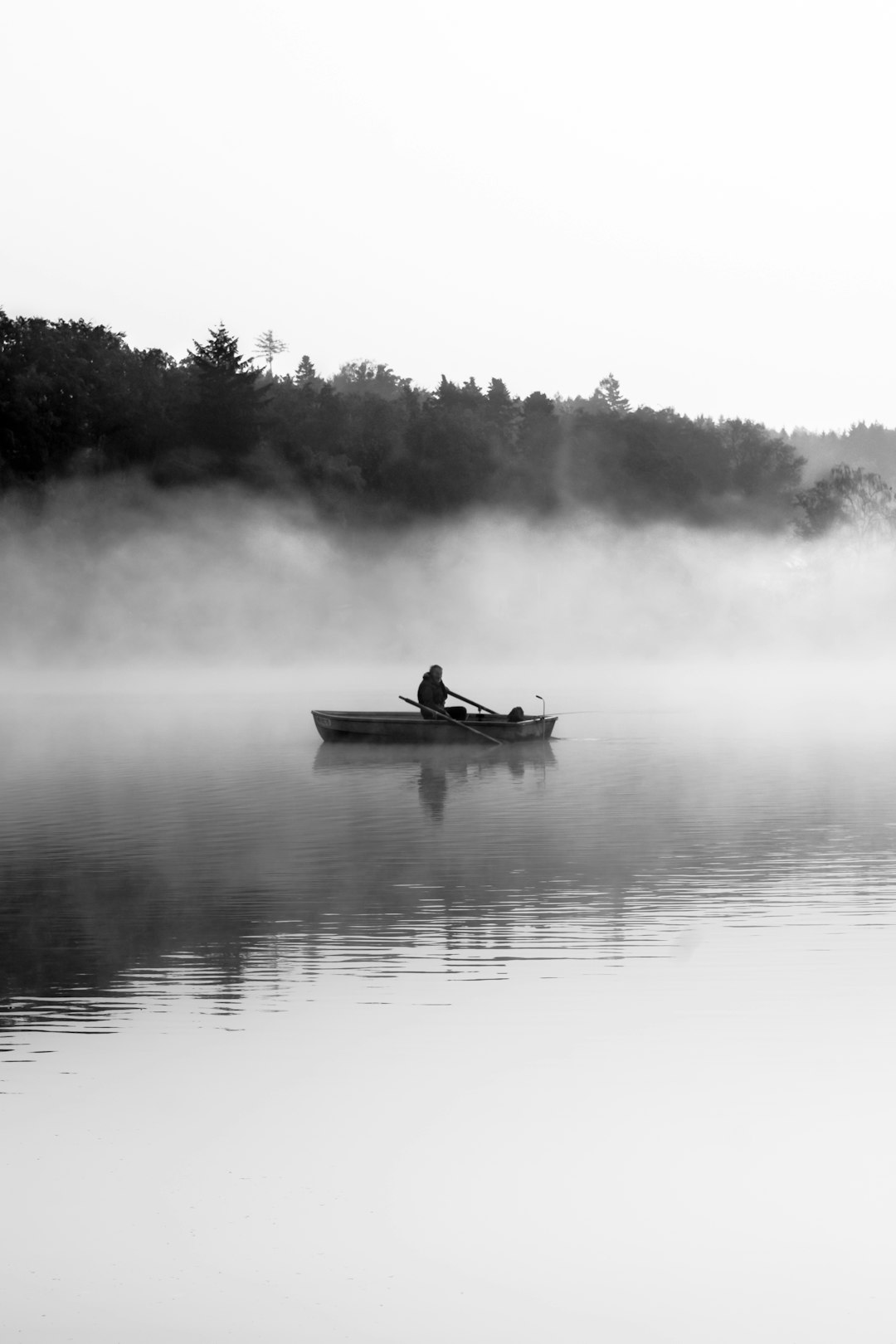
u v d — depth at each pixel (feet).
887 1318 30.94
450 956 54.90
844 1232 33.96
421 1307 31.37
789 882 69.51
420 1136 38.60
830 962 53.72
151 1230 34.22
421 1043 45.06
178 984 51.37
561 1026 46.50
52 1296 31.86
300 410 525.75
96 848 81.46
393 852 79.51
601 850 79.77
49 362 427.33
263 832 87.76
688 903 64.44
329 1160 37.37
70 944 57.06
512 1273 32.53
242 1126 39.14
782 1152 37.47
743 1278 32.30
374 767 130.41
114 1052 44.39
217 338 465.06
